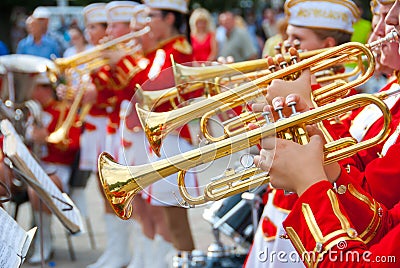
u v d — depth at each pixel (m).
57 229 6.20
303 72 2.27
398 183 2.10
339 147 1.99
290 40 3.29
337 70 3.10
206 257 3.71
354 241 1.83
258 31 14.55
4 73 4.45
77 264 5.23
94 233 6.02
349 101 1.97
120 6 5.02
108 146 5.07
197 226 5.62
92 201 7.25
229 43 10.09
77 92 5.14
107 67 5.03
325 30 3.21
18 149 2.88
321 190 1.87
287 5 3.27
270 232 2.80
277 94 2.19
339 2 3.21
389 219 2.02
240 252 3.80
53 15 13.81
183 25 4.43
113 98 5.04
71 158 5.31
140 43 4.54
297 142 1.97
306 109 2.06
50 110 5.23
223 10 17.75
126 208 2.11
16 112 4.67
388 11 2.42
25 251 2.18
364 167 2.48
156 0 4.36
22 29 16.77
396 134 2.29
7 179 3.12
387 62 2.29
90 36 5.57
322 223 1.85
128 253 5.14
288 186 1.90
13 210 5.88
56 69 4.95
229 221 3.74
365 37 4.34
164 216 4.41
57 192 2.99
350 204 2.00
